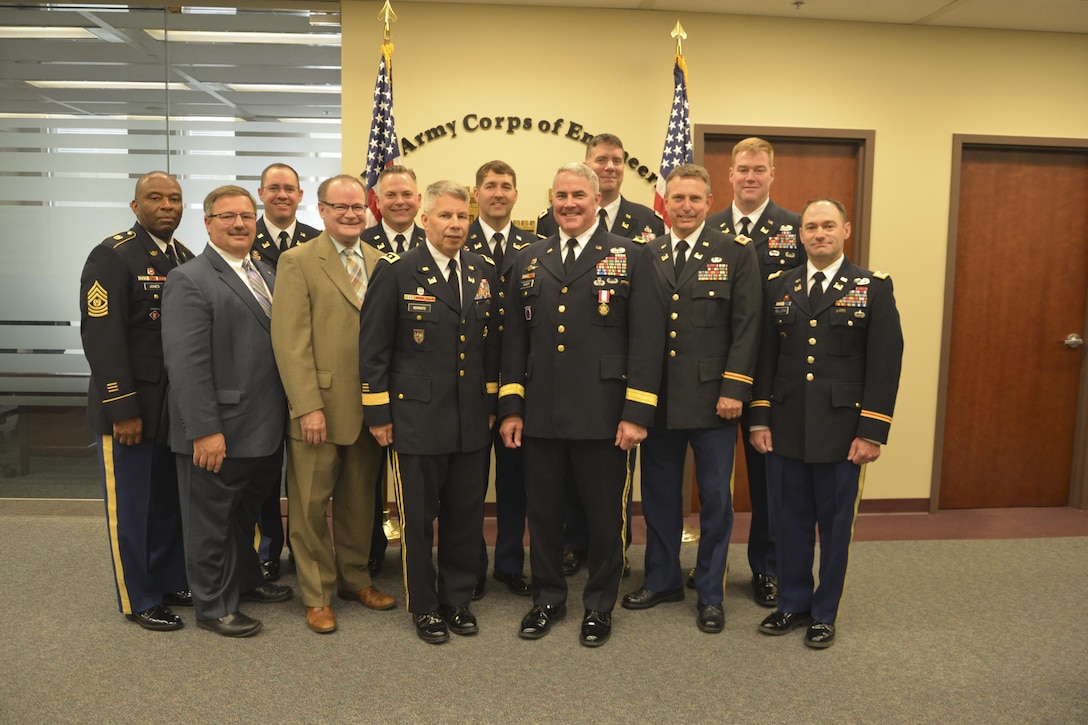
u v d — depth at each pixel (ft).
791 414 8.48
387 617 9.03
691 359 8.63
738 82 12.91
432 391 8.28
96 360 8.18
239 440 8.26
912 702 7.32
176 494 9.10
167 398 8.33
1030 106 13.42
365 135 12.57
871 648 8.41
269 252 10.43
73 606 9.22
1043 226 13.89
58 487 13.08
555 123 12.73
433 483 8.42
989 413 14.11
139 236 8.69
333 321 8.57
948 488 14.17
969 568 10.93
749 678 7.73
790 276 8.68
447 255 8.42
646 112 12.82
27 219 12.93
